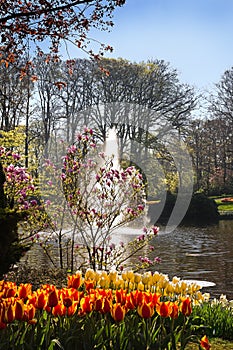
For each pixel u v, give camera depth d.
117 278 4.46
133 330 3.08
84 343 2.93
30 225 8.23
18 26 7.08
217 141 42.00
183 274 10.99
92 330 3.03
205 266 12.06
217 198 40.69
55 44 7.73
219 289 9.27
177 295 4.82
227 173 42.75
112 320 3.61
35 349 2.88
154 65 29.89
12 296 3.22
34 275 6.87
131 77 29.28
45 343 2.96
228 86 37.75
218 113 38.28
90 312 3.10
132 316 3.28
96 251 7.71
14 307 2.82
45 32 7.22
